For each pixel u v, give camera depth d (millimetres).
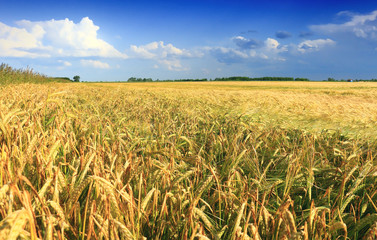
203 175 1680
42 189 1005
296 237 914
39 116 2471
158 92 11266
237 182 1511
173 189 1271
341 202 1348
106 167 1476
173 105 6059
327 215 1299
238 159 1708
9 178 1023
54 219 891
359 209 1447
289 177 1525
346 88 25156
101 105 5285
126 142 2246
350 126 3443
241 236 939
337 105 6141
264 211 1077
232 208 1188
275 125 3508
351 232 1228
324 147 2428
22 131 1800
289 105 5949
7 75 12625
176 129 3129
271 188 1413
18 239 763
